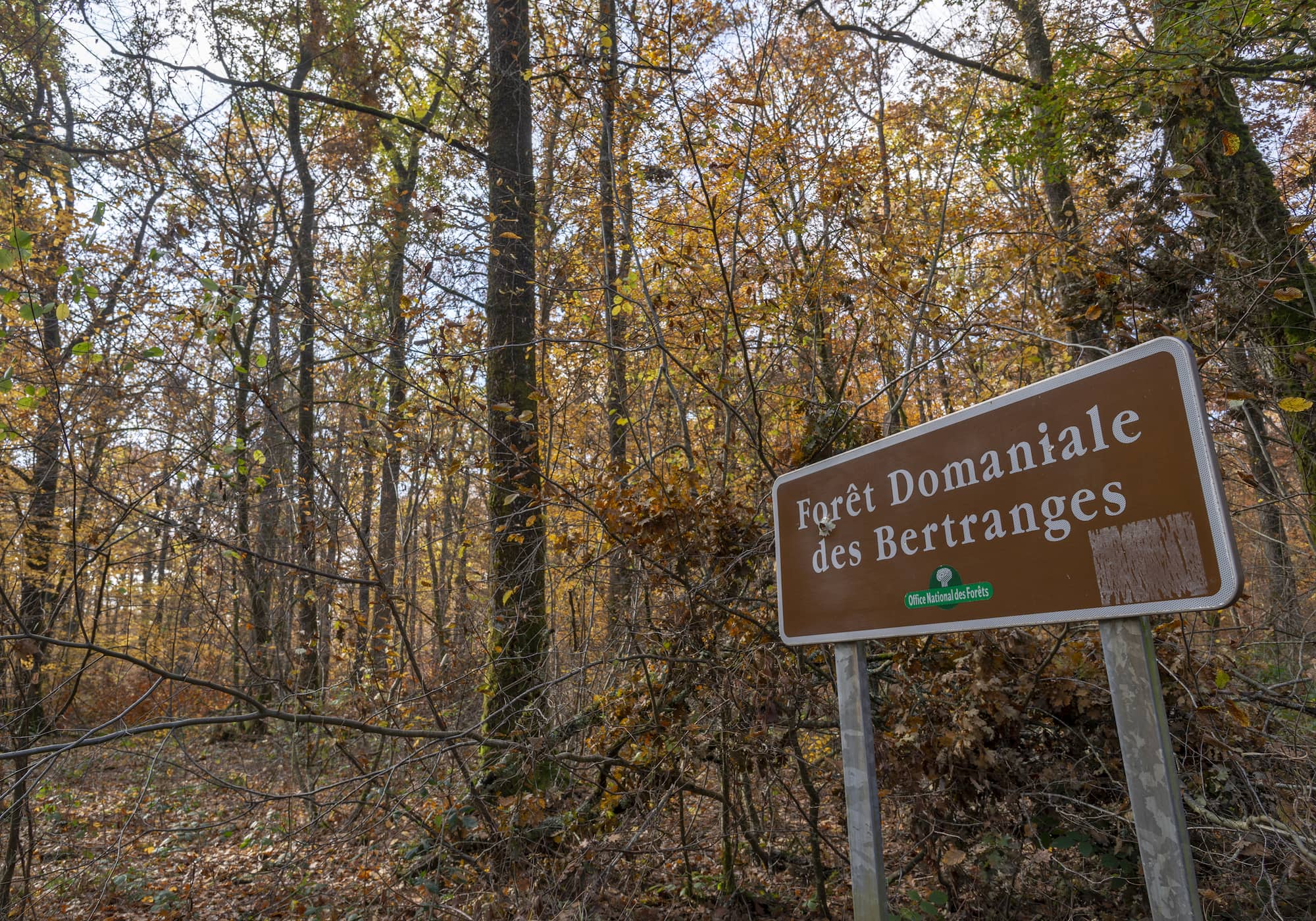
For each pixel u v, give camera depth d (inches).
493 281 252.5
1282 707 138.5
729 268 221.1
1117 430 65.3
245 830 249.4
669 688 159.3
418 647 221.8
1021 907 119.9
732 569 153.3
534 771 158.2
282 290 270.1
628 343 246.2
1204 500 57.4
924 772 124.5
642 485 177.0
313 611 276.2
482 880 155.0
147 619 528.1
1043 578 70.3
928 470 84.4
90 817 258.4
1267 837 113.1
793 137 225.9
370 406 268.7
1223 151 194.5
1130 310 159.5
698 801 180.9
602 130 243.1
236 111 349.1
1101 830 116.8
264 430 301.9
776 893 153.2
